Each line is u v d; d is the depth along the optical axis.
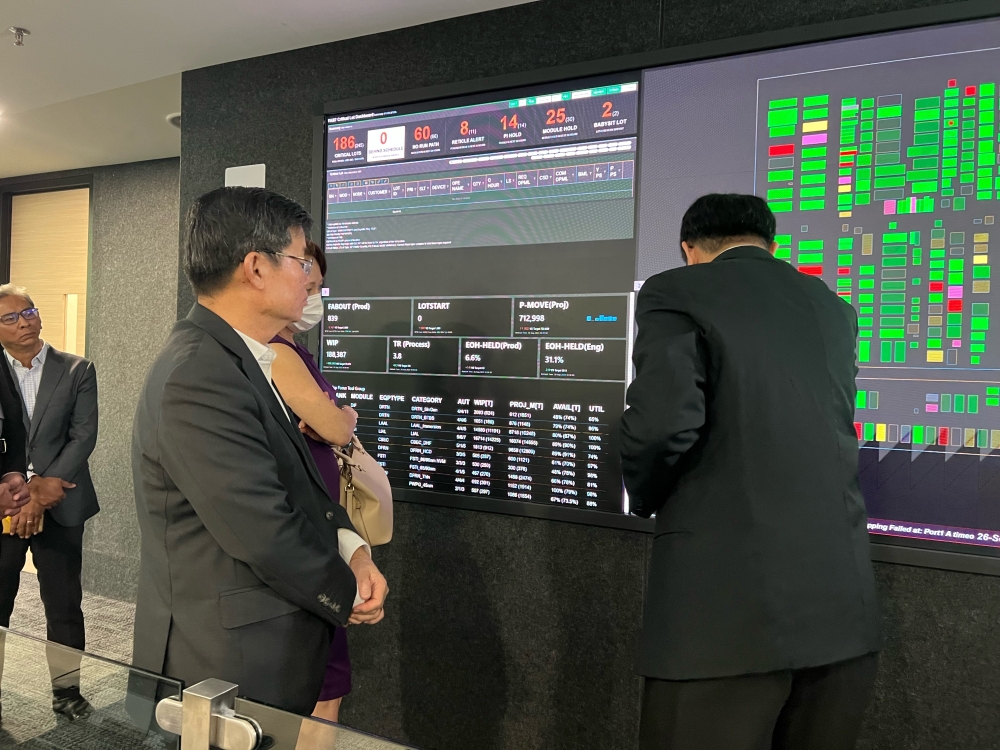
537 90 1.77
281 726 0.70
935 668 1.43
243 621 0.96
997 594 1.38
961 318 1.40
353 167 2.00
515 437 1.81
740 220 1.23
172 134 2.93
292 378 1.33
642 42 1.68
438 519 1.93
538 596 1.80
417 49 1.94
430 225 1.91
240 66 2.20
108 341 3.49
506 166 1.81
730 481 1.07
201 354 0.96
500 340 1.83
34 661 0.84
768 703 1.04
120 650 2.70
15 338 2.31
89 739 0.79
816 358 1.12
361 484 1.48
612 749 1.72
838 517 1.08
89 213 3.54
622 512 1.68
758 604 1.03
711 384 1.11
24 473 2.27
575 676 1.76
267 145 2.17
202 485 0.92
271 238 1.02
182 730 0.73
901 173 1.44
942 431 1.42
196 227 1.03
